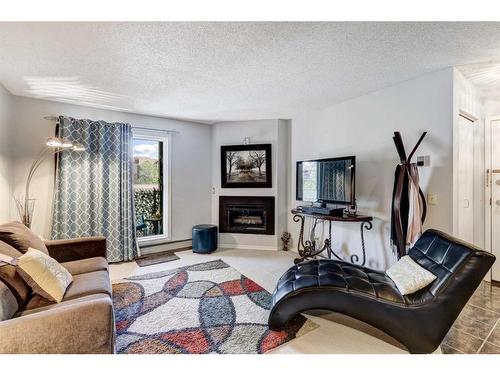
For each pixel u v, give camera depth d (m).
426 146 2.43
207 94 2.96
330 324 2.01
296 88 2.78
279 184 4.17
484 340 1.81
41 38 1.76
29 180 3.04
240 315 2.09
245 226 4.39
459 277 1.57
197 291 2.54
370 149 2.94
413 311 1.63
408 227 2.29
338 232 3.38
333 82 2.61
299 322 2.03
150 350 1.66
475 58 2.09
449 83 2.27
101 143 3.37
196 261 3.52
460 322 2.04
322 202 3.30
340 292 1.75
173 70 2.29
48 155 3.17
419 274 1.75
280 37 1.77
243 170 4.28
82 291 1.68
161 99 3.12
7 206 2.83
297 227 4.07
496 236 2.83
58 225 3.10
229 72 2.35
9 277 1.48
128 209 3.57
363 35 1.75
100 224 3.36
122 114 3.69
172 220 4.18
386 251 2.78
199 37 1.77
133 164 3.70
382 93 2.81
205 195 4.52
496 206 2.83
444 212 2.30
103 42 1.82
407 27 1.65
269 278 2.91
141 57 2.05
